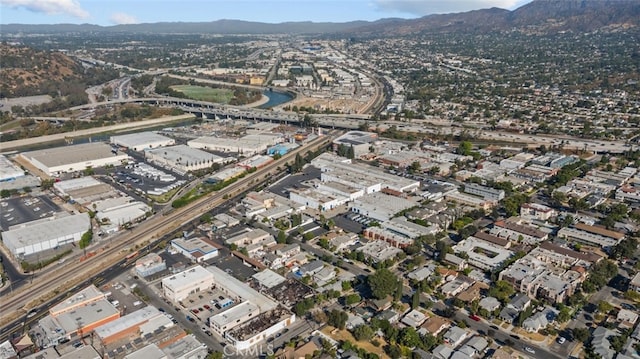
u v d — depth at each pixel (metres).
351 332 145.12
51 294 168.25
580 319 150.38
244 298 159.75
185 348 136.12
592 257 182.50
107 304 156.75
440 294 163.50
